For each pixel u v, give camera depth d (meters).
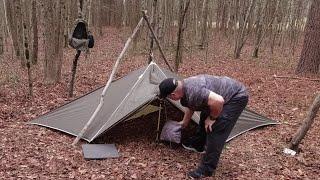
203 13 17.34
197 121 5.28
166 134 5.08
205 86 4.12
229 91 4.24
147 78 5.70
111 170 4.54
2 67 11.05
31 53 11.77
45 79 9.23
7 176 4.24
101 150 4.98
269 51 18.28
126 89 5.68
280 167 4.82
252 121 6.29
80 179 4.28
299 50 19.00
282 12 19.55
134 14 19.84
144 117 6.04
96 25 23.22
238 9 19.77
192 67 12.74
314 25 11.14
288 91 9.12
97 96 6.14
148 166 4.68
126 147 5.21
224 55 16.23
